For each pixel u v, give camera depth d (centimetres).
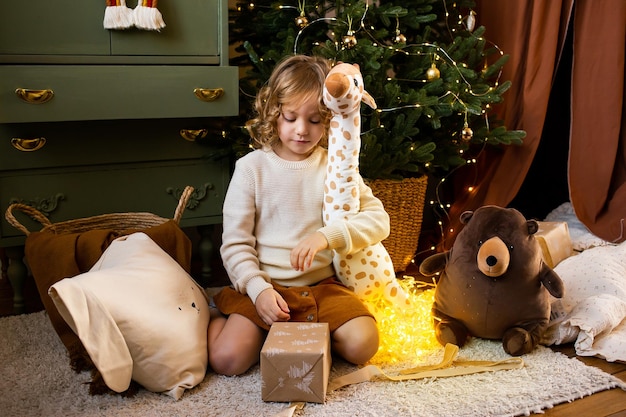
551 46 216
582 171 224
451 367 149
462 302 158
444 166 210
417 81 201
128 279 139
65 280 129
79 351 147
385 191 203
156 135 190
